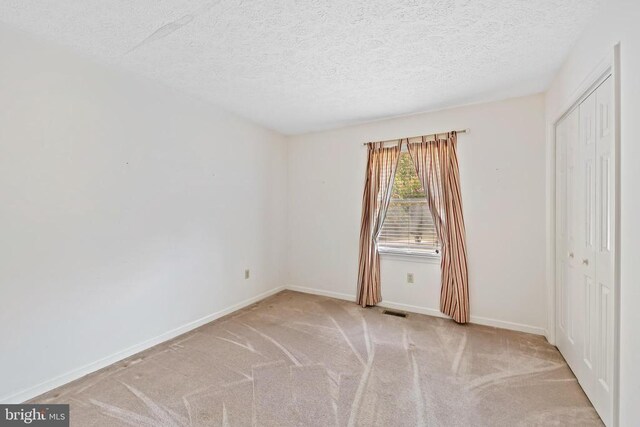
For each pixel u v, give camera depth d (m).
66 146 2.02
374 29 1.82
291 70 2.35
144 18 1.71
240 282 3.51
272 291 4.05
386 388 1.94
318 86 2.64
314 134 4.10
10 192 1.77
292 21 1.74
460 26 1.79
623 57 1.37
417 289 3.38
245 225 3.57
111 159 2.27
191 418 1.66
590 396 1.80
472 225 3.05
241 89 2.71
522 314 2.84
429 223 3.34
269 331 2.85
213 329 2.90
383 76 2.45
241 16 1.69
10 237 1.77
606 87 1.60
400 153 3.47
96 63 2.18
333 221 3.96
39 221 1.89
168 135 2.68
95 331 2.17
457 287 3.03
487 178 2.98
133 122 2.41
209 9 1.63
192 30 1.83
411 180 3.45
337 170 3.92
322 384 1.99
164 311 2.65
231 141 3.36
